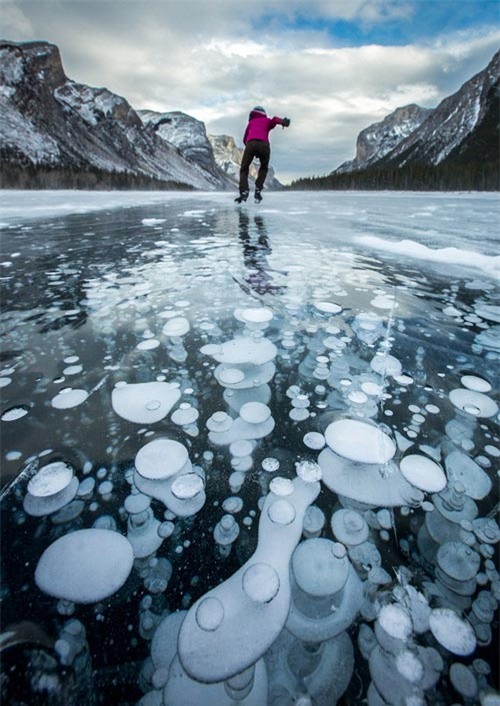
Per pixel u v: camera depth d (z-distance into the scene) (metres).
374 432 0.62
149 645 0.36
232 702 0.32
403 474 0.54
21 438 0.58
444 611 0.38
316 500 0.50
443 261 1.67
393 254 1.79
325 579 0.41
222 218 3.09
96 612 0.38
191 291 1.24
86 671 0.34
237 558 0.43
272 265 1.56
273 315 1.06
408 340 0.92
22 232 2.23
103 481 0.52
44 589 0.39
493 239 2.10
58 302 1.12
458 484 0.52
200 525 0.47
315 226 2.65
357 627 0.37
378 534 0.46
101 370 0.78
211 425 0.63
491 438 0.61
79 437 0.59
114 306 1.10
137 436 0.60
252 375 0.77
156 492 0.50
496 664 0.35
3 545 0.43
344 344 0.90
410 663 0.35
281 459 0.56
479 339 0.93
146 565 0.42
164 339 0.91
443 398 0.71
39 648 0.35
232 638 0.36
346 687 0.33
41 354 0.83
